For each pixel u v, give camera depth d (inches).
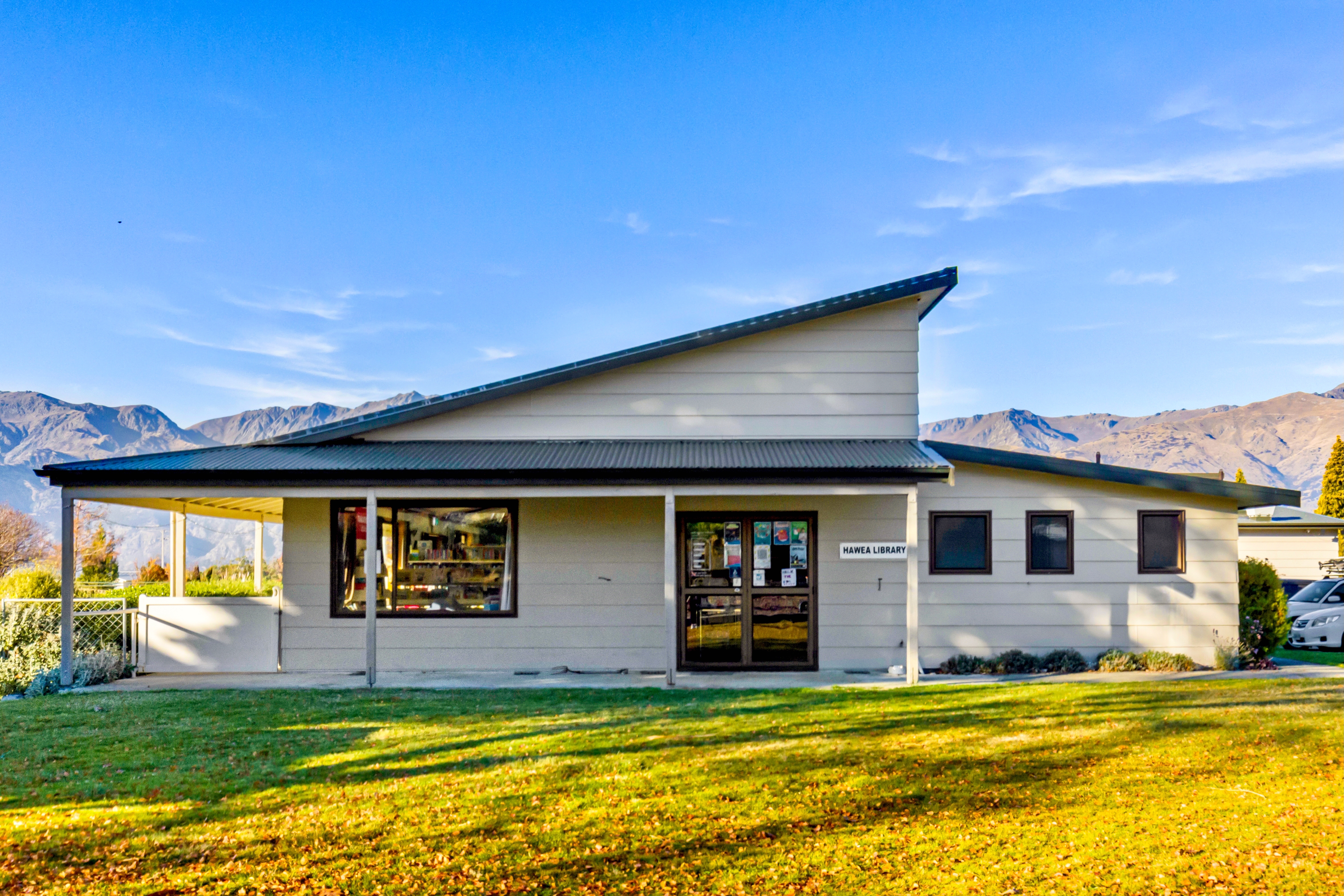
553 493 435.2
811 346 510.9
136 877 197.9
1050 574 485.4
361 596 494.3
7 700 401.7
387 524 495.5
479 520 496.7
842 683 436.8
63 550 435.2
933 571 488.1
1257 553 1121.4
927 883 191.6
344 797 248.5
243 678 465.1
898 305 511.8
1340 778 256.5
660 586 491.5
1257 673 458.6
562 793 249.9
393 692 413.4
